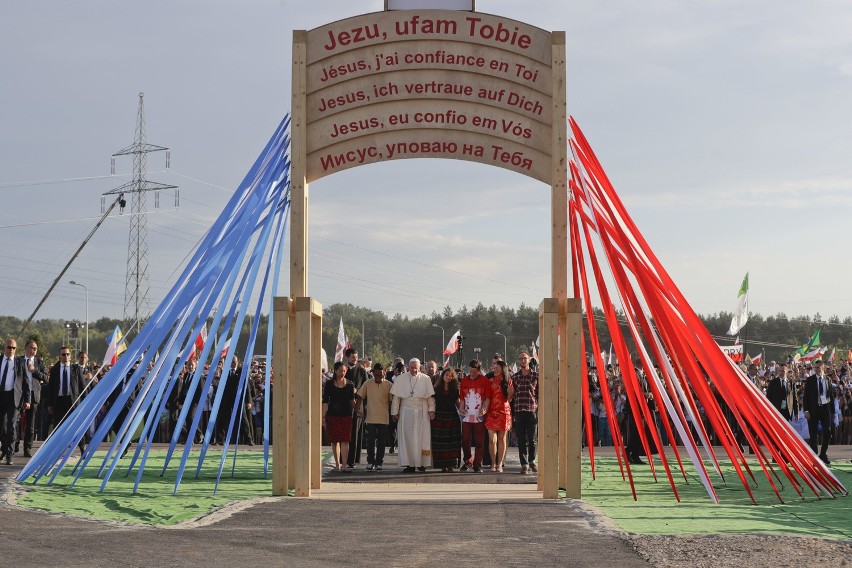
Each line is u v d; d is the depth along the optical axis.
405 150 14.44
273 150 14.99
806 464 14.52
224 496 13.53
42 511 11.07
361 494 14.17
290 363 14.25
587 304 15.43
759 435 14.44
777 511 12.30
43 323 133.88
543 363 14.03
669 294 14.49
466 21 14.41
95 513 11.12
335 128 14.47
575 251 15.30
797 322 136.00
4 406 18.19
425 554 8.41
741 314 38.16
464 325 145.62
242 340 91.06
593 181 14.73
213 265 14.86
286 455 13.88
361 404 19.52
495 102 14.39
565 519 10.95
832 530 10.39
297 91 14.44
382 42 14.47
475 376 19.25
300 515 11.21
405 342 148.00
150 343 14.76
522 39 14.37
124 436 16.22
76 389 20.31
